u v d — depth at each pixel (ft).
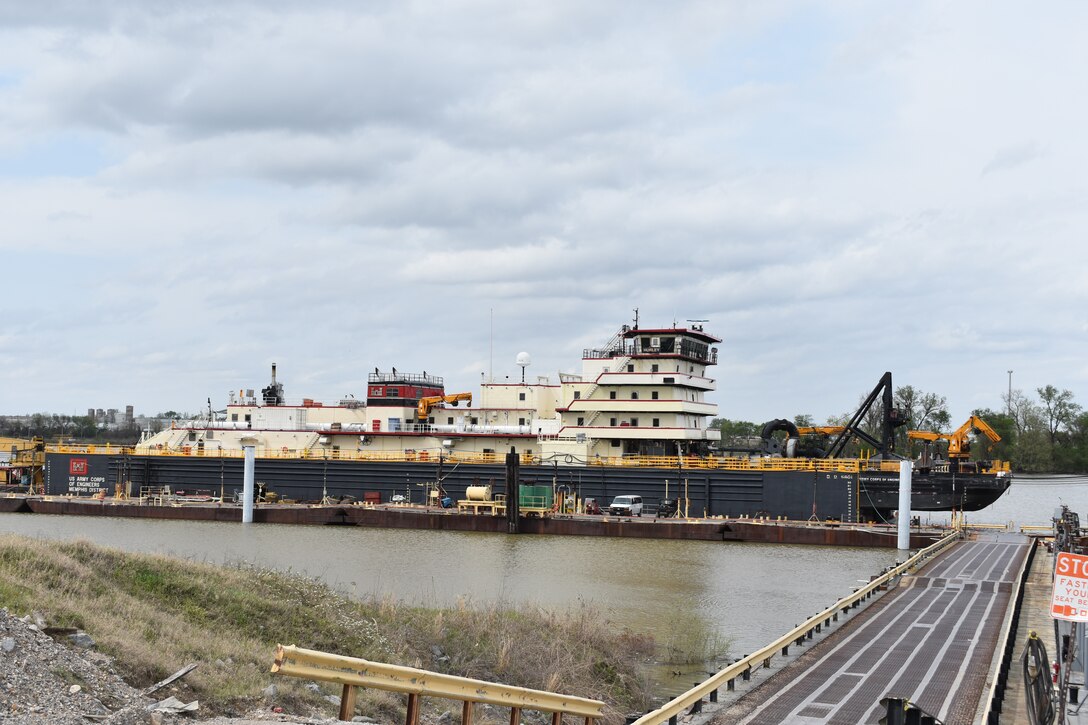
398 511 364.38
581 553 299.38
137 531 341.82
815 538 326.44
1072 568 86.74
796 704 117.70
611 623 192.65
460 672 139.13
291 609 143.33
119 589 132.46
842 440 381.19
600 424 387.55
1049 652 145.79
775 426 388.16
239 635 129.90
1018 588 181.88
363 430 414.41
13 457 492.54
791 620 203.31
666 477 366.63
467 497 373.81
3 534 142.31
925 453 355.56
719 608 215.31
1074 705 113.80
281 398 463.42
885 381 369.30
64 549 139.33
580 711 106.83
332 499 398.21
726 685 127.24
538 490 353.10
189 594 138.41
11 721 73.51
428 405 416.05
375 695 119.55
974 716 112.68
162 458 422.82
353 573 253.24
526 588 236.22
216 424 441.68
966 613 182.39
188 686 101.24
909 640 156.97
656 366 383.24
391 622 154.30
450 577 249.75
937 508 343.26
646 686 151.33
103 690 88.48
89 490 431.02
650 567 272.72
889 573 217.97
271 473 411.34
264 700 103.50
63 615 106.93
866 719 111.04
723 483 361.30
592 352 403.95
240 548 297.33
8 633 89.71
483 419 414.62
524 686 139.44
